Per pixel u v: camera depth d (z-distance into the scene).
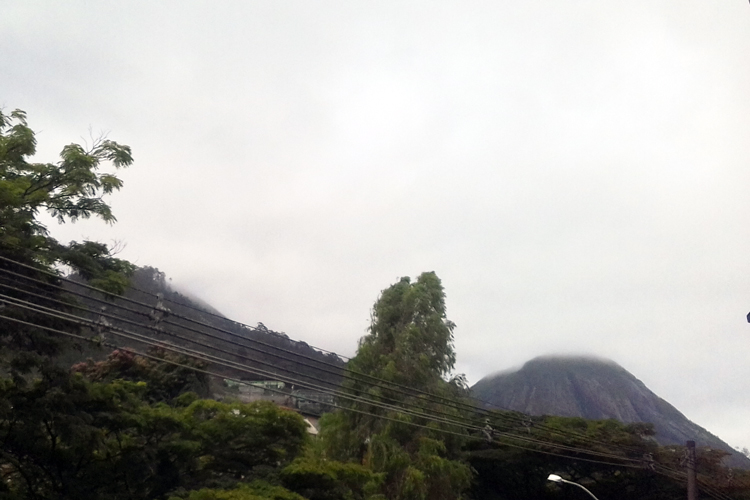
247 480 22.34
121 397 20.98
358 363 29.62
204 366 36.41
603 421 41.28
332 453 27.92
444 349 30.92
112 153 20.16
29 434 18.28
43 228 18.53
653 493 38.84
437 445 27.33
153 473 21.67
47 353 17.94
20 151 18.75
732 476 40.22
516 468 38.47
